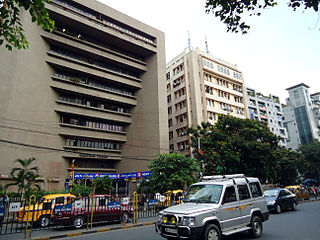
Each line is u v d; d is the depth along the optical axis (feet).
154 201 48.93
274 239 24.07
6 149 76.59
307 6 21.43
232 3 23.82
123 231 33.14
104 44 117.08
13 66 82.02
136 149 115.44
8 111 78.74
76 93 102.94
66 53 104.17
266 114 200.64
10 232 33.91
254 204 25.76
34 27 91.76
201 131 93.56
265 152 84.99
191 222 19.29
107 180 86.58
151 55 128.26
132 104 121.08
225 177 26.32
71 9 100.12
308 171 131.23
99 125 111.34
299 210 49.21
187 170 77.82
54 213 35.29
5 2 21.85
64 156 95.55
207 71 148.66
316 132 222.28
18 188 72.74
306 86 241.35
